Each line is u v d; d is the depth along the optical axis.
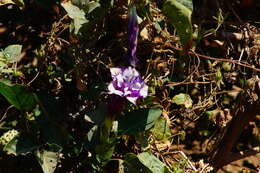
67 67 2.49
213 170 2.57
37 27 2.62
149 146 2.39
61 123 2.32
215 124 2.63
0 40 2.61
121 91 2.05
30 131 2.24
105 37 2.51
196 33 2.46
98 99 2.39
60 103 2.40
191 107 2.57
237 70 2.65
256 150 2.66
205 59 2.64
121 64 2.50
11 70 2.38
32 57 2.58
